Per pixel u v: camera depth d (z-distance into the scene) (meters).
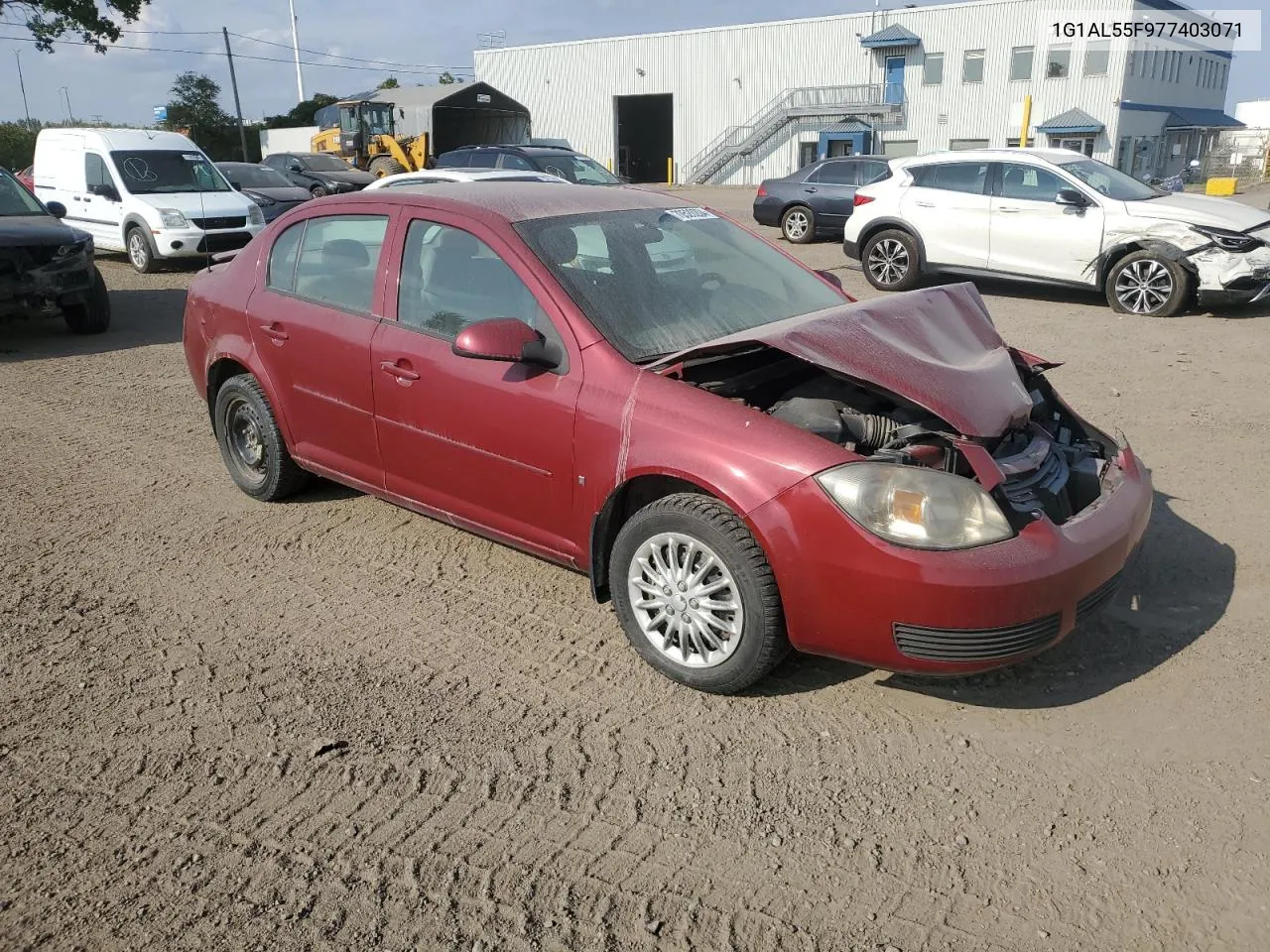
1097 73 40.75
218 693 3.51
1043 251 10.95
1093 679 3.52
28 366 8.73
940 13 42.88
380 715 3.37
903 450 3.21
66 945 2.41
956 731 3.24
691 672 3.46
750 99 47.88
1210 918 2.46
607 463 3.50
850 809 2.88
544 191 4.42
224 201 14.72
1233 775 2.99
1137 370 7.88
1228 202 10.52
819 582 3.09
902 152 45.44
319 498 5.40
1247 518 4.87
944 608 2.96
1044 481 3.43
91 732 3.28
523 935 2.44
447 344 4.00
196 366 5.41
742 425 3.25
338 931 2.45
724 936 2.43
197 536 4.89
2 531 4.97
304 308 4.62
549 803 2.91
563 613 4.09
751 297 4.16
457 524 4.23
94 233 15.05
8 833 2.81
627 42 50.12
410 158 34.03
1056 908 2.50
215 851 2.73
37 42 21.45
